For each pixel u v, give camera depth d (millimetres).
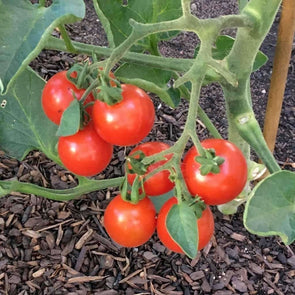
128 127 201
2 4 178
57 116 218
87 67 208
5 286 360
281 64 350
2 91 171
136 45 313
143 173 206
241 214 405
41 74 479
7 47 173
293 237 198
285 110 485
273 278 378
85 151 216
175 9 295
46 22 174
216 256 384
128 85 209
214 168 195
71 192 303
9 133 298
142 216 225
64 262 373
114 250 381
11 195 402
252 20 224
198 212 204
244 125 266
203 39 195
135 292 365
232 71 250
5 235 382
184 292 367
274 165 264
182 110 474
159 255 381
